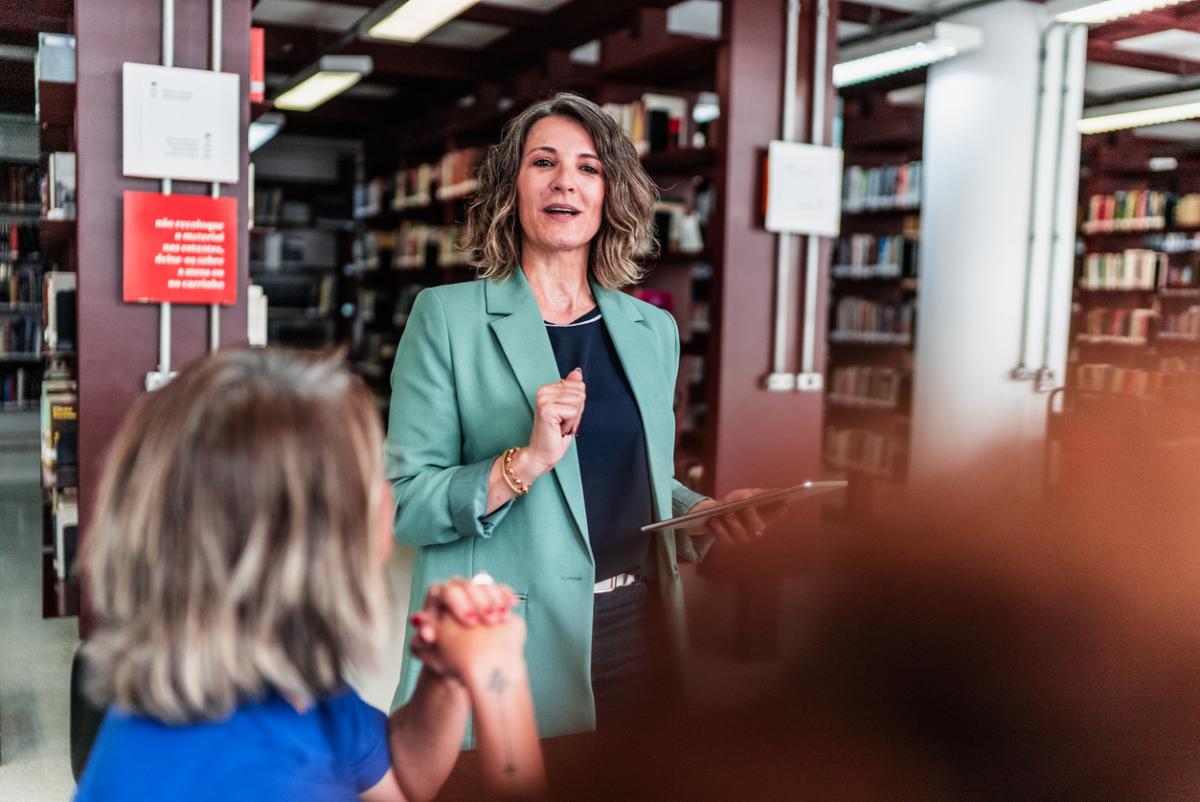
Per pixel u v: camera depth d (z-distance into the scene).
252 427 0.60
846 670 1.36
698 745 1.03
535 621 1.46
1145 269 7.66
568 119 1.57
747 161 4.31
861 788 0.95
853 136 7.17
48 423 3.87
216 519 0.59
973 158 6.06
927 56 5.73
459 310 1.54
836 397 7.12
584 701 1.45
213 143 3.23
